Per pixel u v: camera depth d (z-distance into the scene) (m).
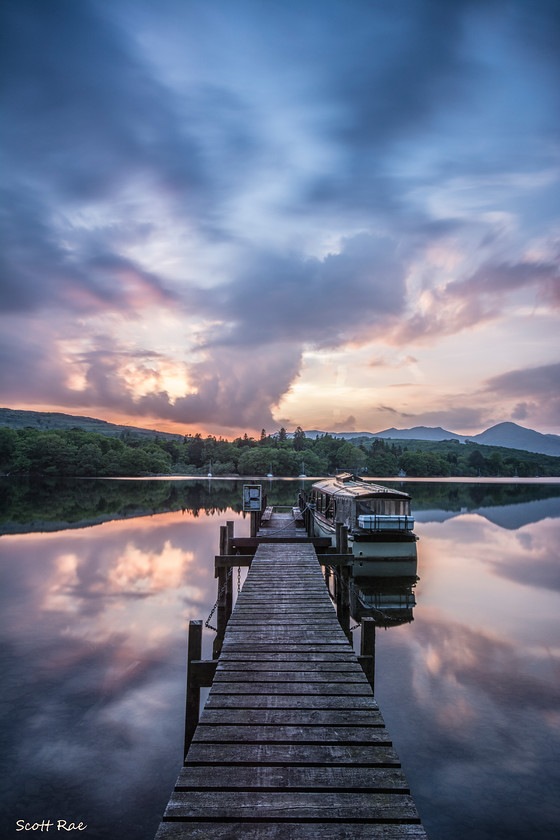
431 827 6.11
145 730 8.28
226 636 8.38
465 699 9.46
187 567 21.83
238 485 103.75
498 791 6.79
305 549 16.94
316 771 4.57
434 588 18.88
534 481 154.50
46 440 136.88
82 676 10.39
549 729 8.39
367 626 8.34
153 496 67.25
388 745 5.01
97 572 20.64
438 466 195.75
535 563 23.86
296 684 6.48
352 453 189.38
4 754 7.56
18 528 33.53
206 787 4.31
